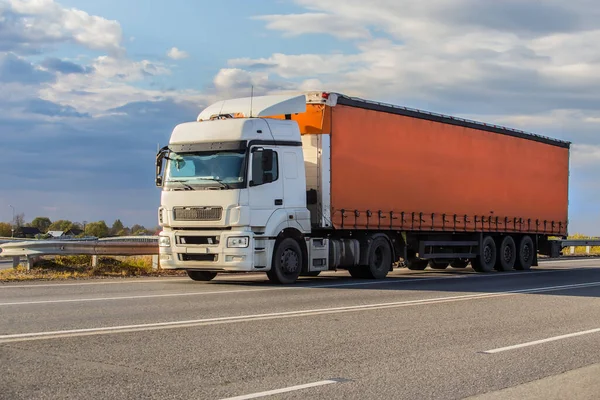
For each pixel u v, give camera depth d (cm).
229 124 1686
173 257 1706
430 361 806
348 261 1927
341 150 1886
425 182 2191
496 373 752
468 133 2389
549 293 1633
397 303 1353
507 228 2588
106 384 655
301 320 1091
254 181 1659
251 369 738
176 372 713
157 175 1747
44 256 2248
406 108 2117
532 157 2736
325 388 666
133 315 1100
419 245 2233
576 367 794
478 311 1269
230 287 1628
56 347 822
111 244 2023
